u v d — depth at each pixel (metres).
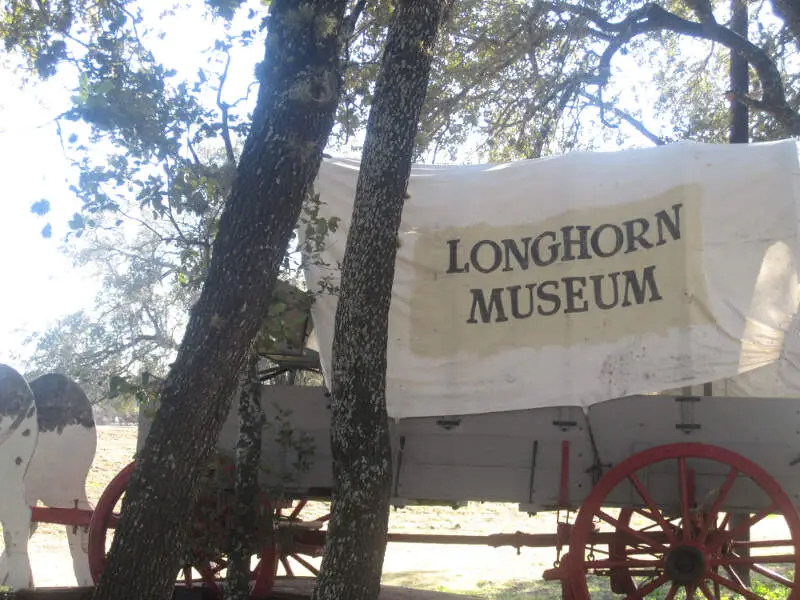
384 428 5.23
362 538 5.07
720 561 6.07
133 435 26.56
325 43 4.77
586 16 11.16
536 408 6.53
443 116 11.34
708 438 6.32
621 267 6.45
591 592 8.76
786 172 6.33
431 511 15.46
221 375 4.42
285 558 8.23
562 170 6.70
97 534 7.01
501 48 11.37
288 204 4.61
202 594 7.06
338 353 5.26
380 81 5.50
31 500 7.84
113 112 5.43
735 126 10.64
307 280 6.91
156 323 25.12
